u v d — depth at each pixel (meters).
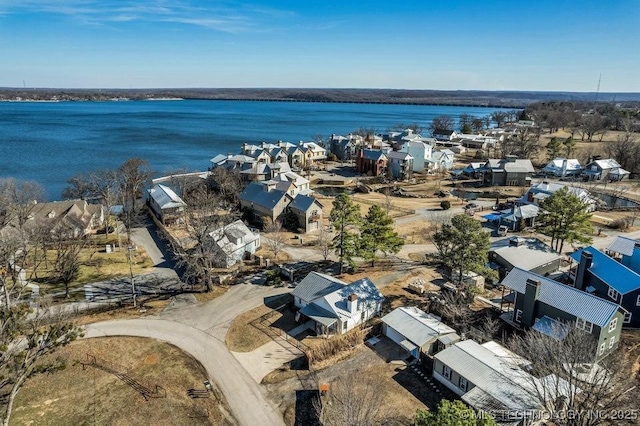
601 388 27.09
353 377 36.59
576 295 40.53
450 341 39.69
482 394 32.03
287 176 94.31
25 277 54.91
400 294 50.88
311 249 64.88
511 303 48.94
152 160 137.62
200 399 34.22
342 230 55.47
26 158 135.62
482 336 41.16
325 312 44.06
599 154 136.62
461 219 45.69
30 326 38.25
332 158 142.75
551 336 33.44
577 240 59.59
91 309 47.50
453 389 35.06
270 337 42.69
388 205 80.75
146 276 56.19
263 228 72.75
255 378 36.78
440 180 115.75
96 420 31.73
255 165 101.25
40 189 88.56
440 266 58.53
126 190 78.62
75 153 146.12
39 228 60.09
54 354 38.84
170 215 75.19
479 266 45.34
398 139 162.62
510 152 139.50
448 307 44.47
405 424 31.11
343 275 55.66
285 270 55.38
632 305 43.66
